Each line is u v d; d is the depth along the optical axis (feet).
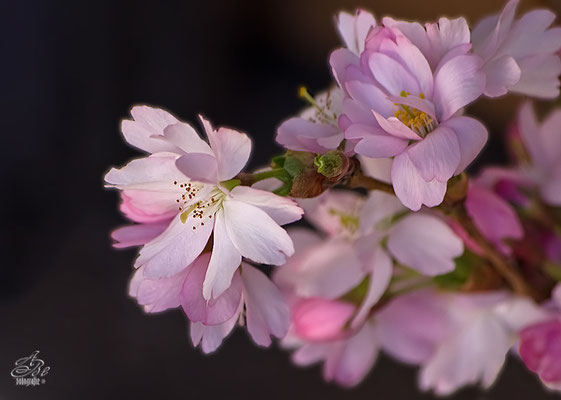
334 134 1.04
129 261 2.27
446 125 1.02
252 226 1.02
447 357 1.22
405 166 1.01
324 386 1.99
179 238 1.03
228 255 1.02
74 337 2.13
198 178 1.00
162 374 2.07
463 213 1.08
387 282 1.14
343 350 1.23
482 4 2.18
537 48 1.06
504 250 1.13
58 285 2.24
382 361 1.99
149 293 1.02
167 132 1.00
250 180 1.02
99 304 2.19
